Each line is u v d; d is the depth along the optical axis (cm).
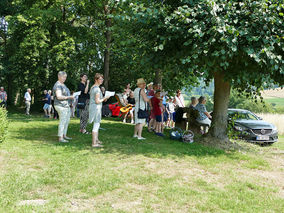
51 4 2055
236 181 466
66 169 461
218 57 656
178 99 1214
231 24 641
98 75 649
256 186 441
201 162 573
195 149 709
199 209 337
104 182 409
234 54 655
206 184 434
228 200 369
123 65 2366
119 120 1451
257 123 1039
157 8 709
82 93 843
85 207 326
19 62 2222
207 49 603
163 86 1297
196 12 614
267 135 982
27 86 2584
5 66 2361
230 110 1214
